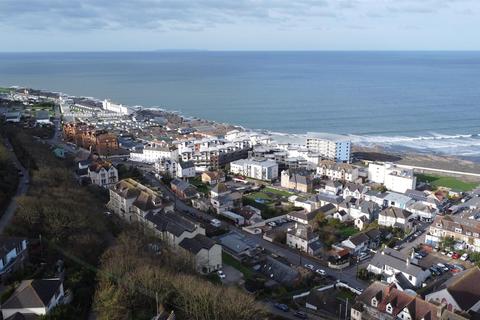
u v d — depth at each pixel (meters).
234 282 138.38
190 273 124.56
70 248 120.00
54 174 173.88
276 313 123.19
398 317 112.62
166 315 94.81
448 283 128.75
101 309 94.75
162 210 171.00
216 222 186.88
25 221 126.75
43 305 90.12
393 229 185.50
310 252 164.12
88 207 150.12
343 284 139.25
